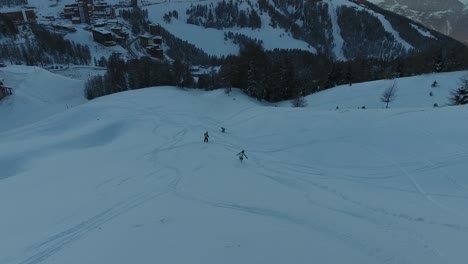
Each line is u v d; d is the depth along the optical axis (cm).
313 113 3478
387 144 2459
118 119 4103
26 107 6712
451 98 4412
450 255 1201
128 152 2888
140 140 3288
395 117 2908
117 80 7081
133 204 1728
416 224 1429
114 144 3256
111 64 7412
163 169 2348
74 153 3009
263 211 1566
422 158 2181
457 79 5481
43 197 1944
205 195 1798
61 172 2445
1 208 1816
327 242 1275
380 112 3097
